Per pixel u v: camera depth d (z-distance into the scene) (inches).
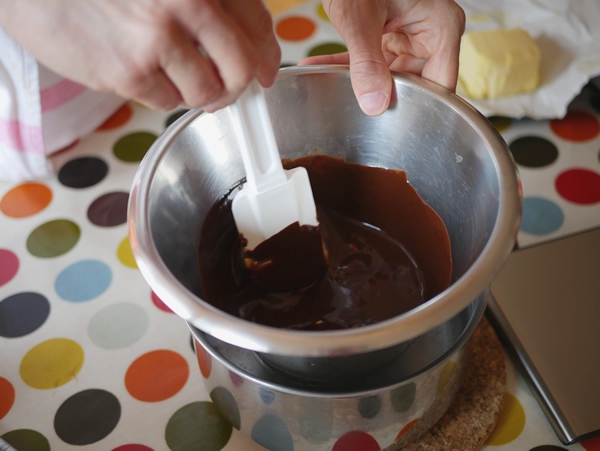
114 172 21.9
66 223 20.6
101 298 18.6
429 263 17.3
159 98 10.6
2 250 19.9
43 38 10.2
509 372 16.6
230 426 15.9
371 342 10.5
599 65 22.7
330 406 12.6
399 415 13.6
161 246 13.9
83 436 15.8
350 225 18.7
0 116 19.9
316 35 25.7
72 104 21.9
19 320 18.2
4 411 16.3
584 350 16.1
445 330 15.4
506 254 11.8
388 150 16.7
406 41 17.4
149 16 9.7
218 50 10.1
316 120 16.7
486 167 13.8
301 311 16.7
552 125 22.4
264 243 15.9
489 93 22.5
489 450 15.3
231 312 16.5
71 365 17.2
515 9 25.2
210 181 16.0
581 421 15.0
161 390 16.6
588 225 19.6
